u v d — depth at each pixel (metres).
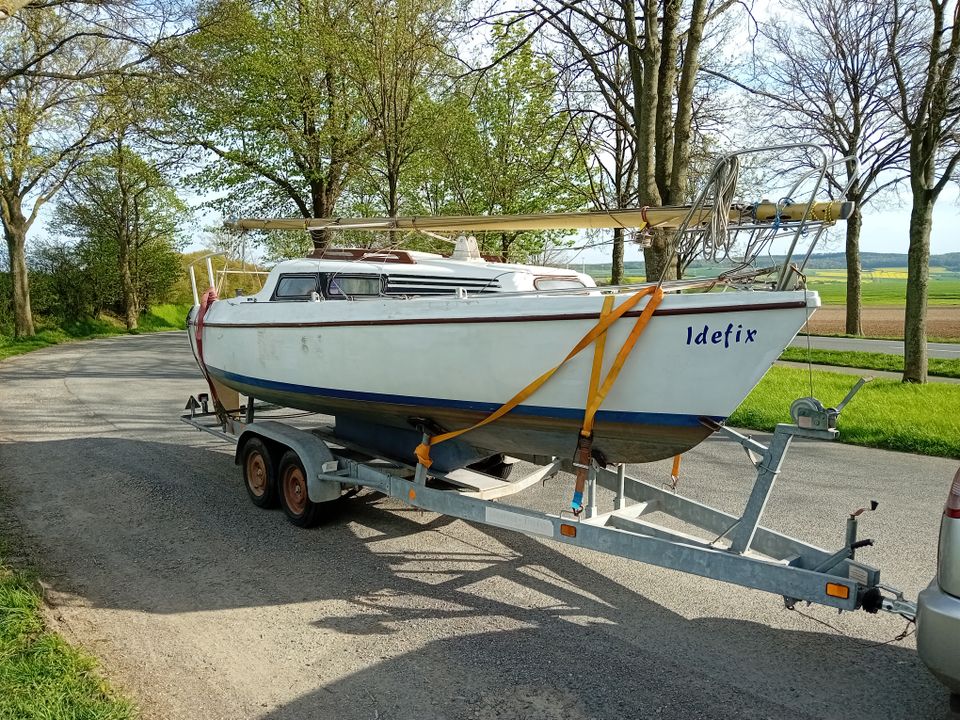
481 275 5.79
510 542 5.20
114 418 10.13
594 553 4.97
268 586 4.41
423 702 3.12
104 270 32.66
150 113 17.34
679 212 4.37
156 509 5.95
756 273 3.91
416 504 4.71
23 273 24.98
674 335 3.69
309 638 3.73
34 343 23.52
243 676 3.34
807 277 3.71
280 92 17.39
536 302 4.11
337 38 14.91
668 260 3.72
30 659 3.33
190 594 4.29
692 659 3.51
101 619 3.93
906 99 13.62
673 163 10.15
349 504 6.06
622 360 3.80
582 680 3.31
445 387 4.69
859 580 3.30
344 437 6.30
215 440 8.66
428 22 13.77
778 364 16.11
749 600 4.20
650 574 4.60
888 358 16.75
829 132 17.41
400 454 5.81
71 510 5.92
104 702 3.03
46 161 24.77
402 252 6.23
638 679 3.32
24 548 5.01
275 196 19.44
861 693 3.20
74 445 8.36
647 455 4.24
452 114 15.49
